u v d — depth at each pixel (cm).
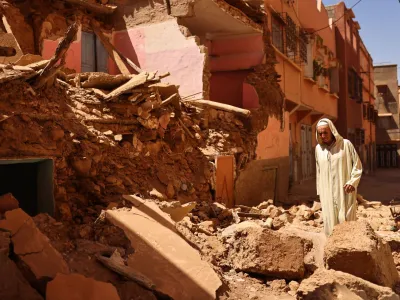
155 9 1327
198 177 989
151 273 480
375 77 4953
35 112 666
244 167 1250
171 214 675
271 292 527
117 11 1391
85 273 452
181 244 541
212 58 1619
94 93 851
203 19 1433
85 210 675
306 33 2114
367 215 1138
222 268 573
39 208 670
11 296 375
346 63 2959
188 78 1273
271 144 1509
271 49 1609
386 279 527
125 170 801
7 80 638
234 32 1562
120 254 506
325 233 645
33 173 692
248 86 1492
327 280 453
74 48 1288
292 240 575
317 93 2312
